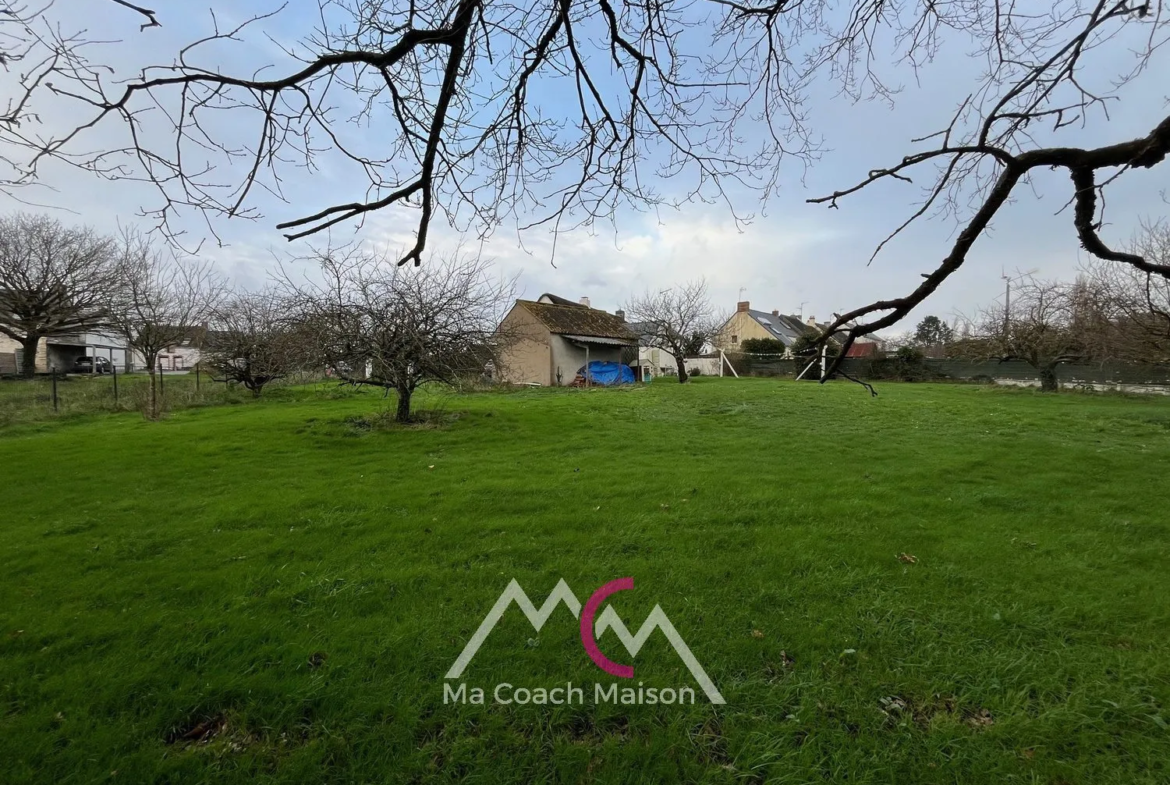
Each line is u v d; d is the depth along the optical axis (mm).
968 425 10617
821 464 7023
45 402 13023
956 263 1938
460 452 7906
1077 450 7930
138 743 2072
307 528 4488
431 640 2756
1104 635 2828
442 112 1938
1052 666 2562
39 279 20453
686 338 23875
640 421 11078
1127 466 6891
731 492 5574
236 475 6395
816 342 2166
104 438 8703
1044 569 3646
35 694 2322
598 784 1933
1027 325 18719
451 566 3725
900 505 5148
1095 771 1985
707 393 17078
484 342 10555
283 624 2898
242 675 2443
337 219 1900
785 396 16078
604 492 5578
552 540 4191
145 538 4254
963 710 2297
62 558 3855
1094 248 2012
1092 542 4176
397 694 2348
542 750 2092
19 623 2924
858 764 2012
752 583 3434
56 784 1879
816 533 4336
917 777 1959
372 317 9680
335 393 15188
